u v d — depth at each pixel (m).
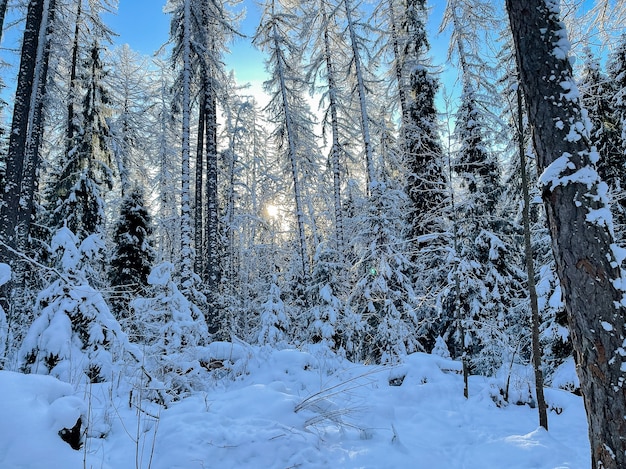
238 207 29.56
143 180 24.69
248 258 27.11
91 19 15.94
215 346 9.45
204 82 14.49
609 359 3.41
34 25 9.66
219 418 5.00
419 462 4.75
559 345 9.51
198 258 17.52
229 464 4.12
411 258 13.37
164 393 6.07
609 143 10.60
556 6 4.07
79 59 17.64
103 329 6.70
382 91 19.30
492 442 5.64
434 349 12.11
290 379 8.59
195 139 28.70
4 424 3.21
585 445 5.63
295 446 4.57
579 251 3.63
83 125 16.23
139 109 25.27
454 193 9.65
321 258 13.27
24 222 11.52
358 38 16.38
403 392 7.92
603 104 10.66
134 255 14.80
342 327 12.10
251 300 21.94
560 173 3.79
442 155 9.88
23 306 11.20
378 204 12.42
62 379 6.04
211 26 15.38
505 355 10.59
